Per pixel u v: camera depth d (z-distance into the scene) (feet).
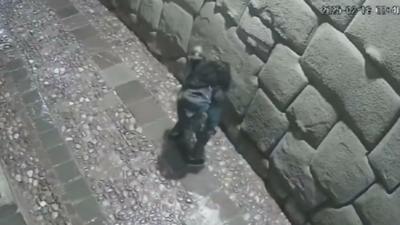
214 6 16.22
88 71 18.40
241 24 15.11
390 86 11.39
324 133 13.21
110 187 14.98
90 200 14.62
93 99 17.42
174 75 18.57
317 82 13.12
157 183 15.20
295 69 13.69
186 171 15.60
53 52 19.03
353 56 12.06
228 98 16.08
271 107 14.67
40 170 15.23
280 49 14.05
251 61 15.06
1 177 14.29
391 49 11.18
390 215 11.91
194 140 16.06
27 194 14.64
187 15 17.47
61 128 16.42
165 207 14.67
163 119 16.97
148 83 18.21
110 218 14.29
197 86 13.76
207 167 15.80
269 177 15.31
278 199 15.15
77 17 20.74
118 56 19.20
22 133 16.20
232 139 16.53
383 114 11.61
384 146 11.74
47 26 20.16
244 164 16.03
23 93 17.46
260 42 14.56
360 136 12.28
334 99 12.74
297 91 13.74
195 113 13.98
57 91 17.60
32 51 19.01
